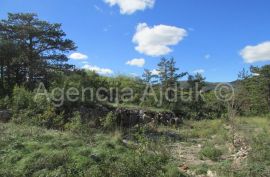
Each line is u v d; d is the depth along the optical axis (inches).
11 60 1115.9
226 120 1058.1
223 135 761.6
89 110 897.5
